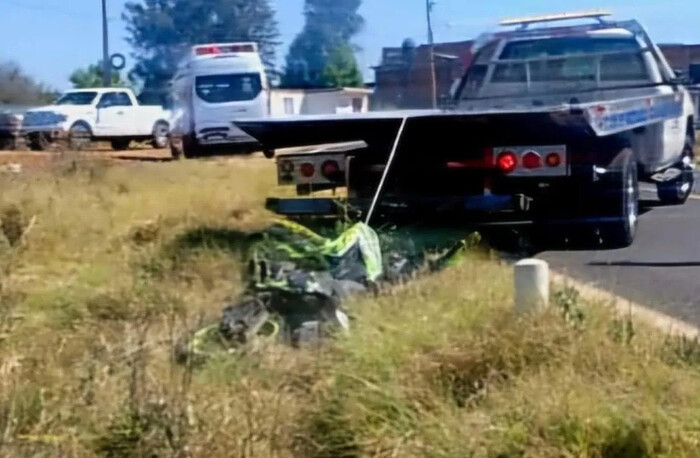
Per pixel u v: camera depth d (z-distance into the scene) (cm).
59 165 1392
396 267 720
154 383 489
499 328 527
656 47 1140
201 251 784
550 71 1147
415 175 873
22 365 532
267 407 479
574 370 488
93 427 464
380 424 463
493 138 855
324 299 600
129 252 804
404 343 531
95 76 5200
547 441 435
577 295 601
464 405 476
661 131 1067
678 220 1123
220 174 1464
